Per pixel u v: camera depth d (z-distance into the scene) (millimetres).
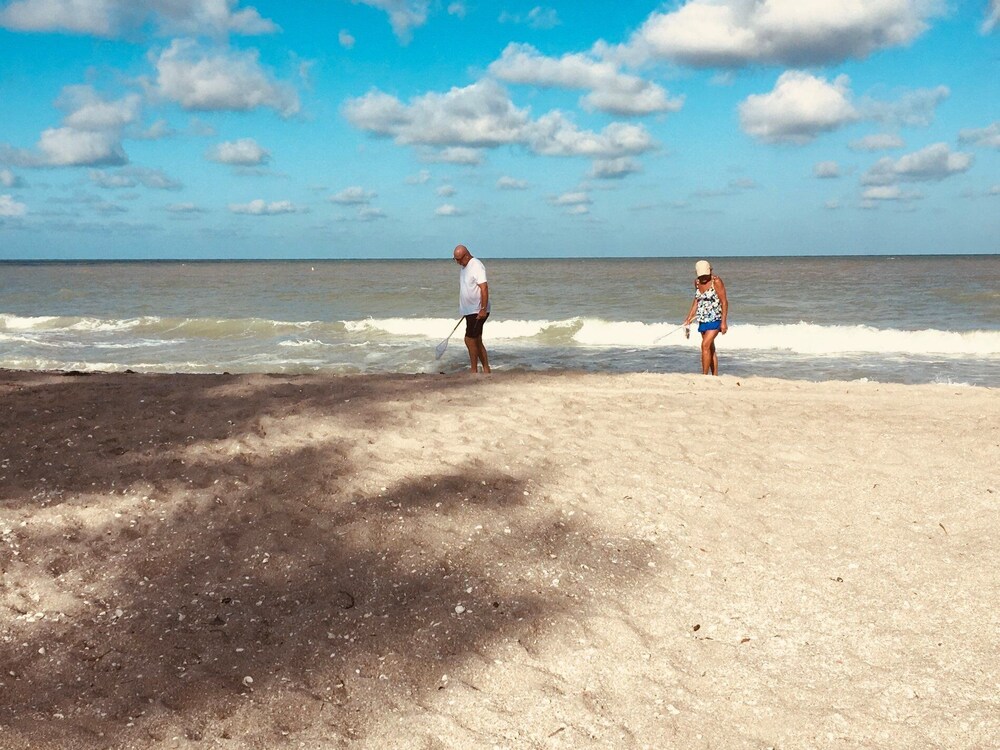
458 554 4035
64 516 4457
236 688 2908
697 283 9945
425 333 19406
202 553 4055
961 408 7219
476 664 3064
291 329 20297
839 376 12492
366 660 3098
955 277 45031
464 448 5770
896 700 2768
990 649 3078
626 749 2545
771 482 5152
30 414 6629
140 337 19062
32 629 3344
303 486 4895
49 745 2570
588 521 4473
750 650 3150
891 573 3797
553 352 15547
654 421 6727
